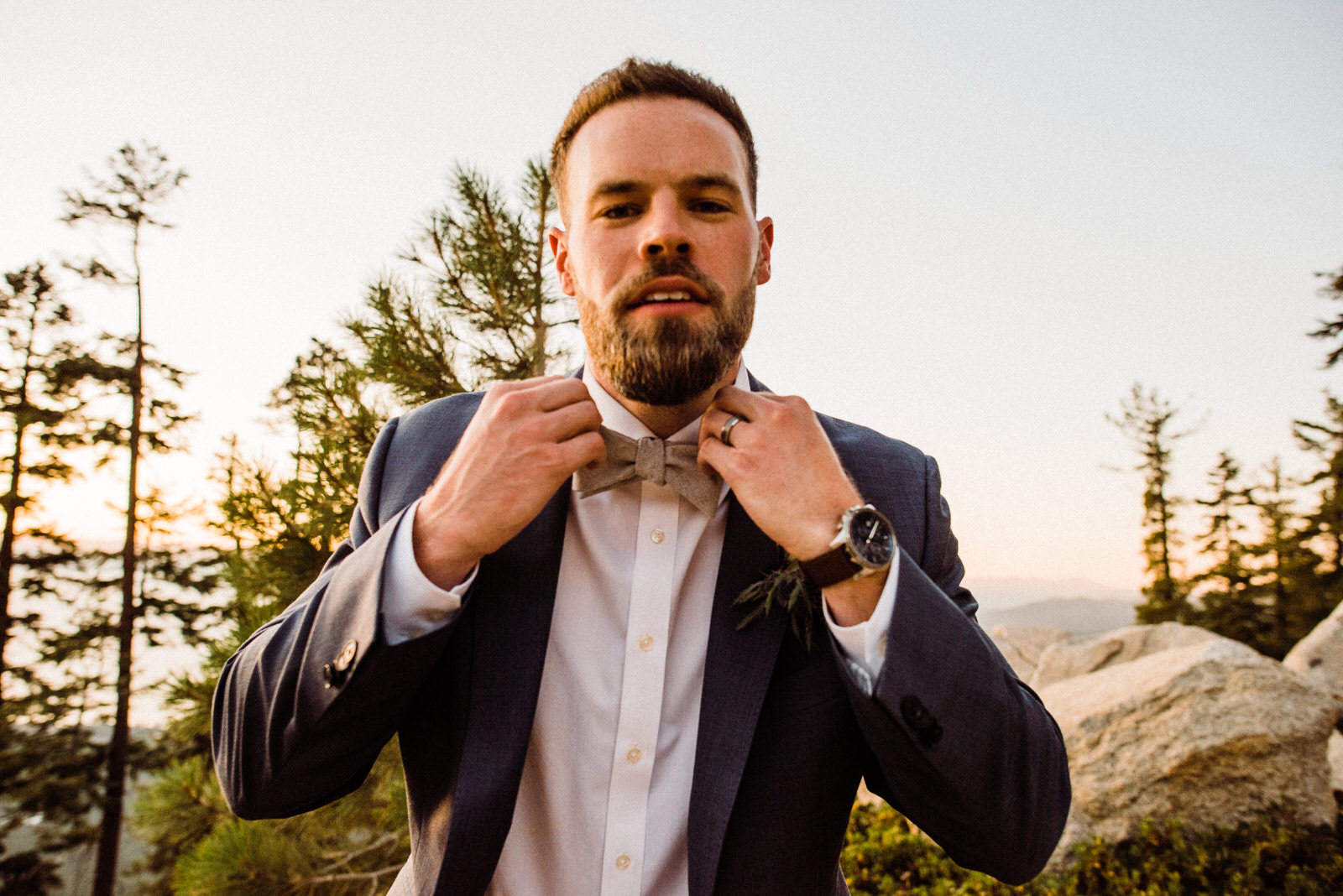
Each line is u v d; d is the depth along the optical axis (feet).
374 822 15.01
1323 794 17.11
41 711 52.08
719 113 4.28
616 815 4.00
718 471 3.88
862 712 3.58
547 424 3.68
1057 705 21.11
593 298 4.06
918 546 4.63
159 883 51.44
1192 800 17.24
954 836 3.78
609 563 4.39
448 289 14.30
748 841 3.80
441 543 3.66
